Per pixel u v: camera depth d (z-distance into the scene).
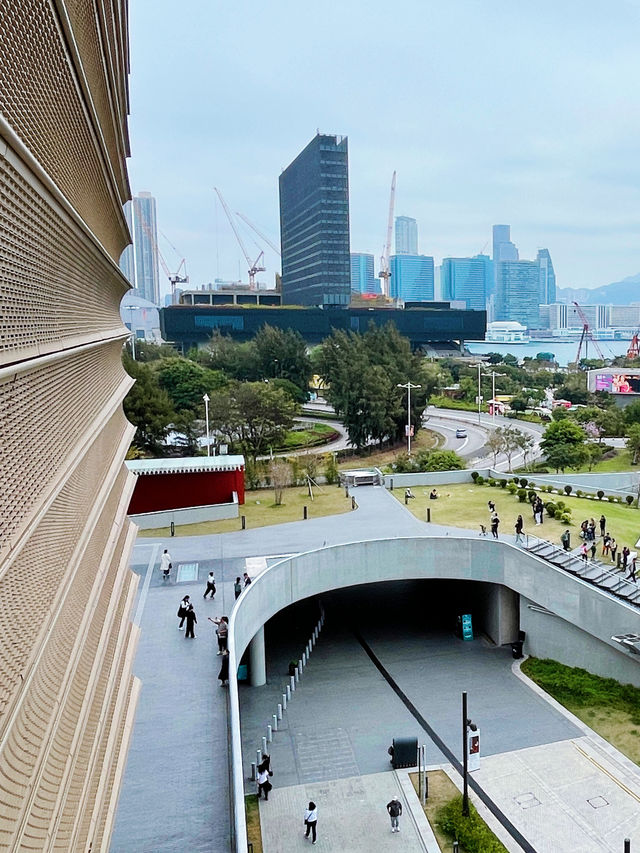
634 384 123.19
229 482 51.16
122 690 18.48
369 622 45.25
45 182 8.39
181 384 85.19
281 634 43.38
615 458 82.50
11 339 7.89
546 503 48.06
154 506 49.84
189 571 38.38
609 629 33.75
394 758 28.69
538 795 26.88
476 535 43.00
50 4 7.91
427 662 38.91
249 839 24.58
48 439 10.17
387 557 40.06
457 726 32.06
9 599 8.10
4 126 6.32
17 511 8.34
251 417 72.06
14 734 8.24
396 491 56.00
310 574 37.66
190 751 21.98
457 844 23.91
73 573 10.88
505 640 40.81
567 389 123.56
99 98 13.30
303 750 30.27
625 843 20.97
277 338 109.56
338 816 25.89
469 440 92.50
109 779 14.98
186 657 28.39
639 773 27.98
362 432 83.38
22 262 8.30
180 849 17.58
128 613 20.62
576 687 34.19
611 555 40.00
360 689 35.84
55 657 10.66
